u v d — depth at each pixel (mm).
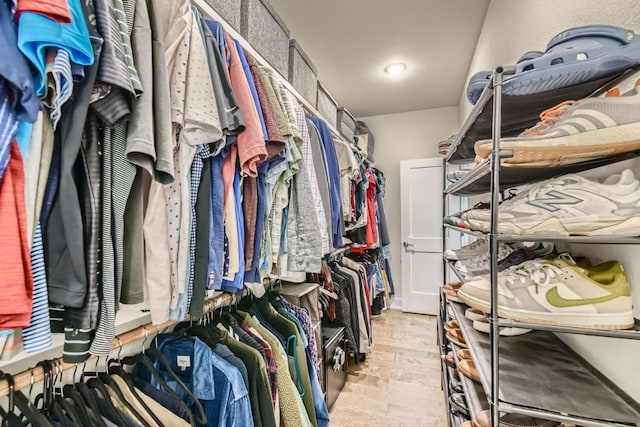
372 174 3010
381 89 3146
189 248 703
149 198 653
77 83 458
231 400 834
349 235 2811
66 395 677
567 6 951
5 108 375
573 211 592
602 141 552
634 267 663
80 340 511
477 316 992
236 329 1120
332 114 2352
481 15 1997
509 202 717
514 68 631
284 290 1735
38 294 446
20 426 561
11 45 366
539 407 596
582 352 813
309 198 1161
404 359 2350
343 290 2234
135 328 857
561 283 640
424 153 3740
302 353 1306
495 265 632
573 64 586
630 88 587
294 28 2125
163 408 744
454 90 3162
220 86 726
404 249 3574
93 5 458
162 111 567
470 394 870
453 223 1417
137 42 543
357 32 2184
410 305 3545
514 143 616
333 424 1623
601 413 576
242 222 858
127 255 591
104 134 532
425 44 2330
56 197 472
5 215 381
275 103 954
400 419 1657
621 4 696
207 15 932
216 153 745
